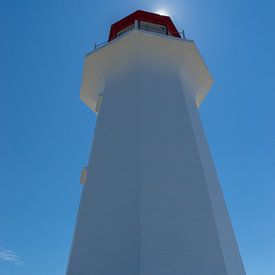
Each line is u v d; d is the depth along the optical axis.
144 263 7.40
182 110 10.92
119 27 14.52
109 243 8.11
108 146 10.21
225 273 7.85
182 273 7.51
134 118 10.35
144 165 9.17
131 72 11.70
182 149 9.88
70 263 8.46
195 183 9.20
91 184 9.64
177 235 8.05
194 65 12.89
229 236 9.19
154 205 8.42
